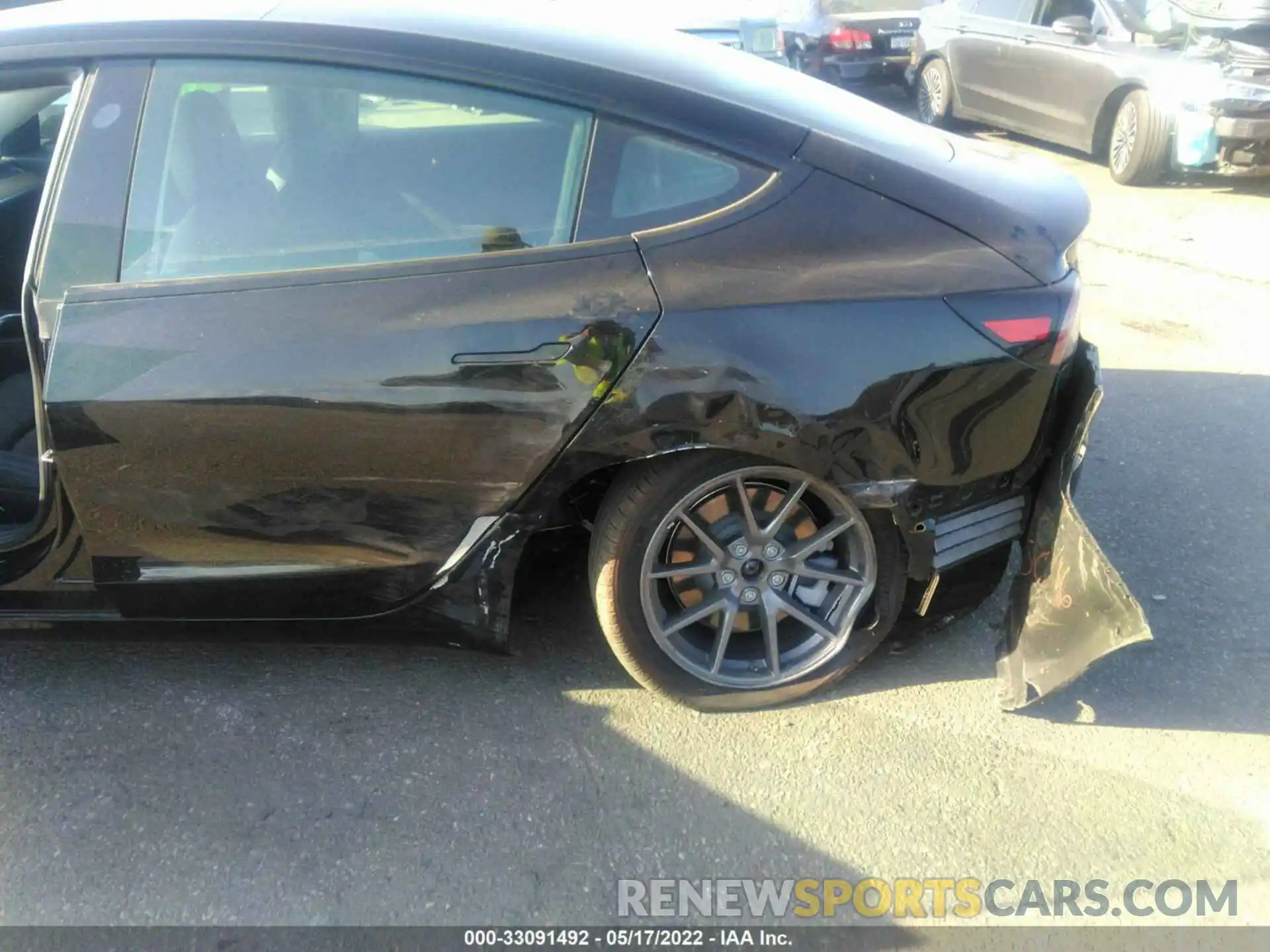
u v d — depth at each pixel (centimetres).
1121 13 768
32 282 238
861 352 232
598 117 237
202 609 261
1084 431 242
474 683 284
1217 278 564
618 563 250
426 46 240
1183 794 248
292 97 238
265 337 230
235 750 261
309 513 246
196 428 234
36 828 240
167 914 221
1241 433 404
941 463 244
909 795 248
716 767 256
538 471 237
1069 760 258
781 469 243
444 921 220
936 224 242
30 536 253
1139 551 335
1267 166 686
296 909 222
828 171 241
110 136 237
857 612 264
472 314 229
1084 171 812
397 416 232
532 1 302
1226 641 296
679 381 229
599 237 234
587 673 287
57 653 293
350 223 237
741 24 855
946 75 959
